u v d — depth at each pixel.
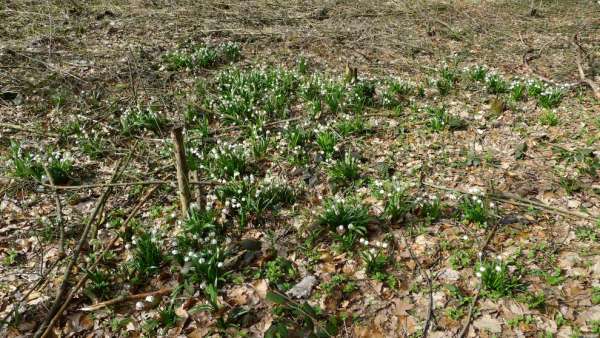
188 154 6.54
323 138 6.74
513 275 4.55
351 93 8.28
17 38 10.08
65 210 5.81
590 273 4.49
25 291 4.68
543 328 3.98
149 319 4.35
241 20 12.22
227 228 5.43
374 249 5.02
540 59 10.41
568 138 6.95
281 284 4.62
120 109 7.95
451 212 5.55
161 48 10.15
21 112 7.72
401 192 5.70
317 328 4.09
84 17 11.58
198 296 4.56
